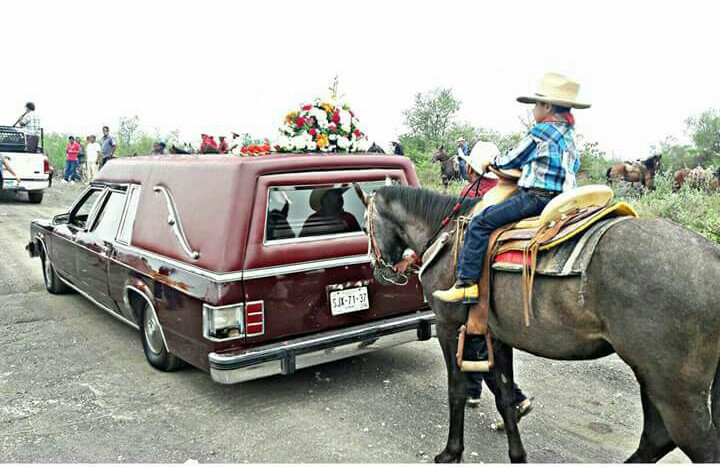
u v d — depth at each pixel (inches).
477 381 183.2
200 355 177.0
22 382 202.8
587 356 125.1
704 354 107.8
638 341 110.7
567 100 135.1
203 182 189.6
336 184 194.9
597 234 118.6
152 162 224.4
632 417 178.5
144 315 213.8
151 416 178.7
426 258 156.8
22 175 639.8
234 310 169.8
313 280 182.4
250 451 158.4
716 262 108.7
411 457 155.6
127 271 213.5
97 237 241.4
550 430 171.0
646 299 109.0
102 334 250.5
